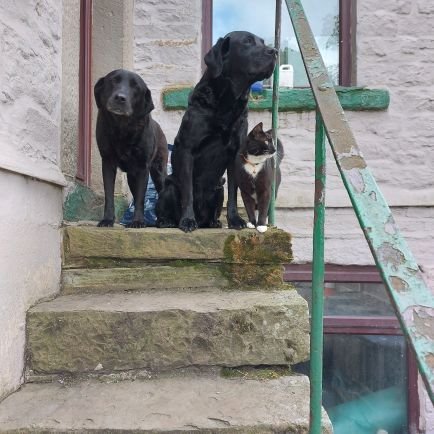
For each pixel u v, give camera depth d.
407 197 3.61
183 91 3.79
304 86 4.18
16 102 1.75
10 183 1.64
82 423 1.40
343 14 3.94
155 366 1.74
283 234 2.12
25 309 1.75
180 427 1.38
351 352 3.64
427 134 3.67
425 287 0.76
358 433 3.61
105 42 3.49
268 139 2.36
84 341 1.74
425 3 3.70
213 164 2.59
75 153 2.64
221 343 1.74
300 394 1.57
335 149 1.00
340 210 3.65
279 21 2.54
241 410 1.46
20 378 1.69
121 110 2.30
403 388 3.61
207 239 2.12
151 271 2.12
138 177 2.62
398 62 3.70
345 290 3.67
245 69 2.35
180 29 3.87
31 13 1.89
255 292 2.03
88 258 2.15
